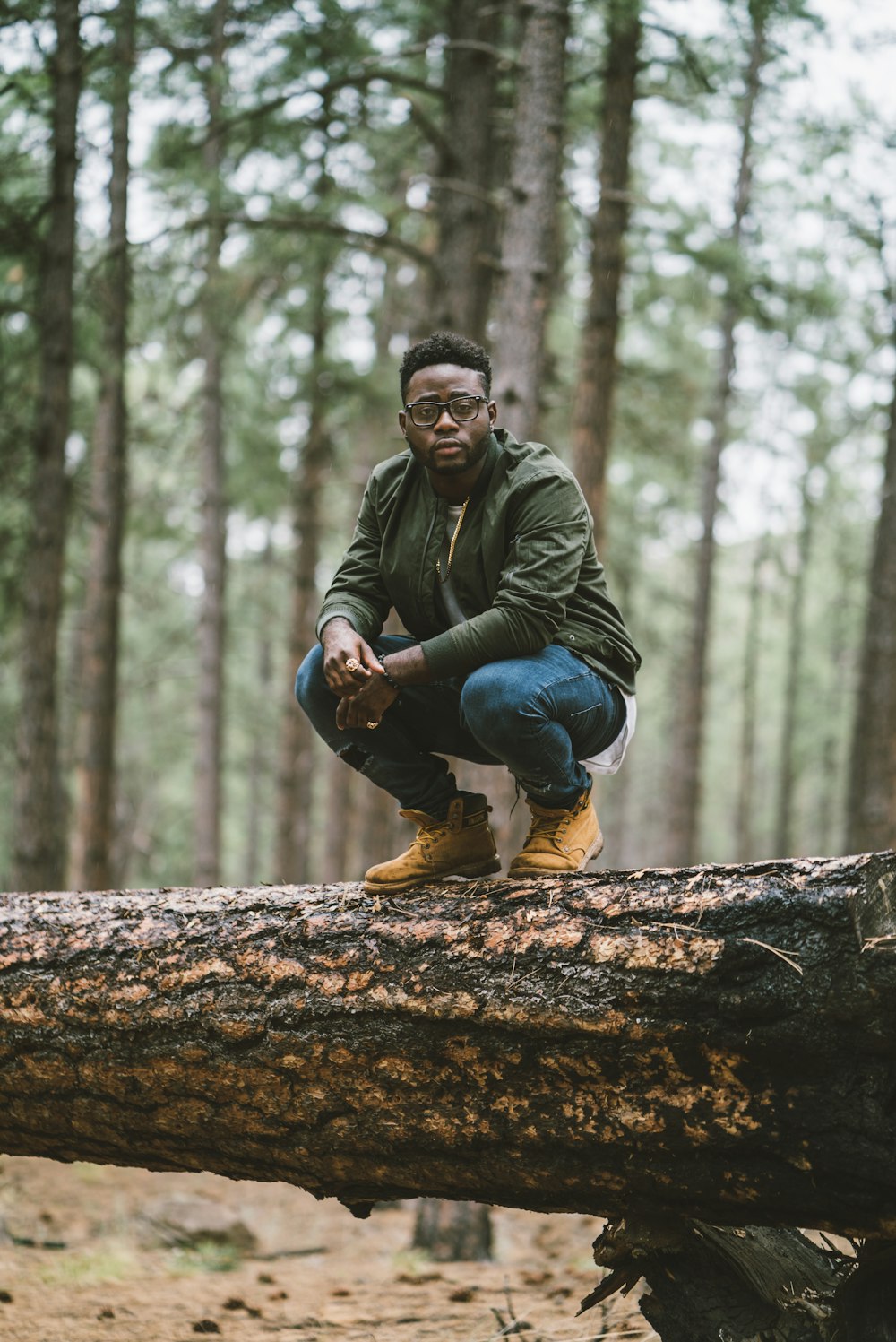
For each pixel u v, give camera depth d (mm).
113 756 11836
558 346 14141
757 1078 2777
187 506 15398
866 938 2691
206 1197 8328
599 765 3529
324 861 18906
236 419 15461
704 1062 2812
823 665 31203
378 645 3561
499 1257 7133
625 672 3447
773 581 27141
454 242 8805
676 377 13352
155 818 29438
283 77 9000
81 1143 3846
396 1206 8609
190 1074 3428
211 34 9164
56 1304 5465
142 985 3486
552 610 3168
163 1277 6168
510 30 10086
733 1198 2900
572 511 3258
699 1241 3422
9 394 9992
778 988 2725
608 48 9492
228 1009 3346
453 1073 3096
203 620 15070
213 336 12812
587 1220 7859
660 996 2830
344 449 18125
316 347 14172
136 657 26438
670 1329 3484
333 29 8742
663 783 32281
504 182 9633
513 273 7195
